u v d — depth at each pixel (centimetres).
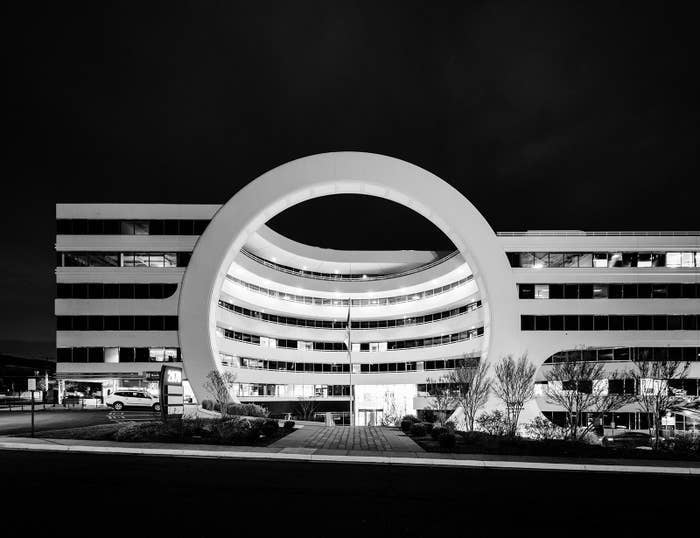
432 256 7150
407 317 7038
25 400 5622
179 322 5056
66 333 5097
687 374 4953
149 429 2356
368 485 1425
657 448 2653
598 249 5306
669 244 5319
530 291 5262
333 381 7138
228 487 1345
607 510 1214
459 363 5478
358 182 5316
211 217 5275
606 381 5091
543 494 1377
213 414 4072
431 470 1733
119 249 5188
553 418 5134
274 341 6656
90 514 1059
